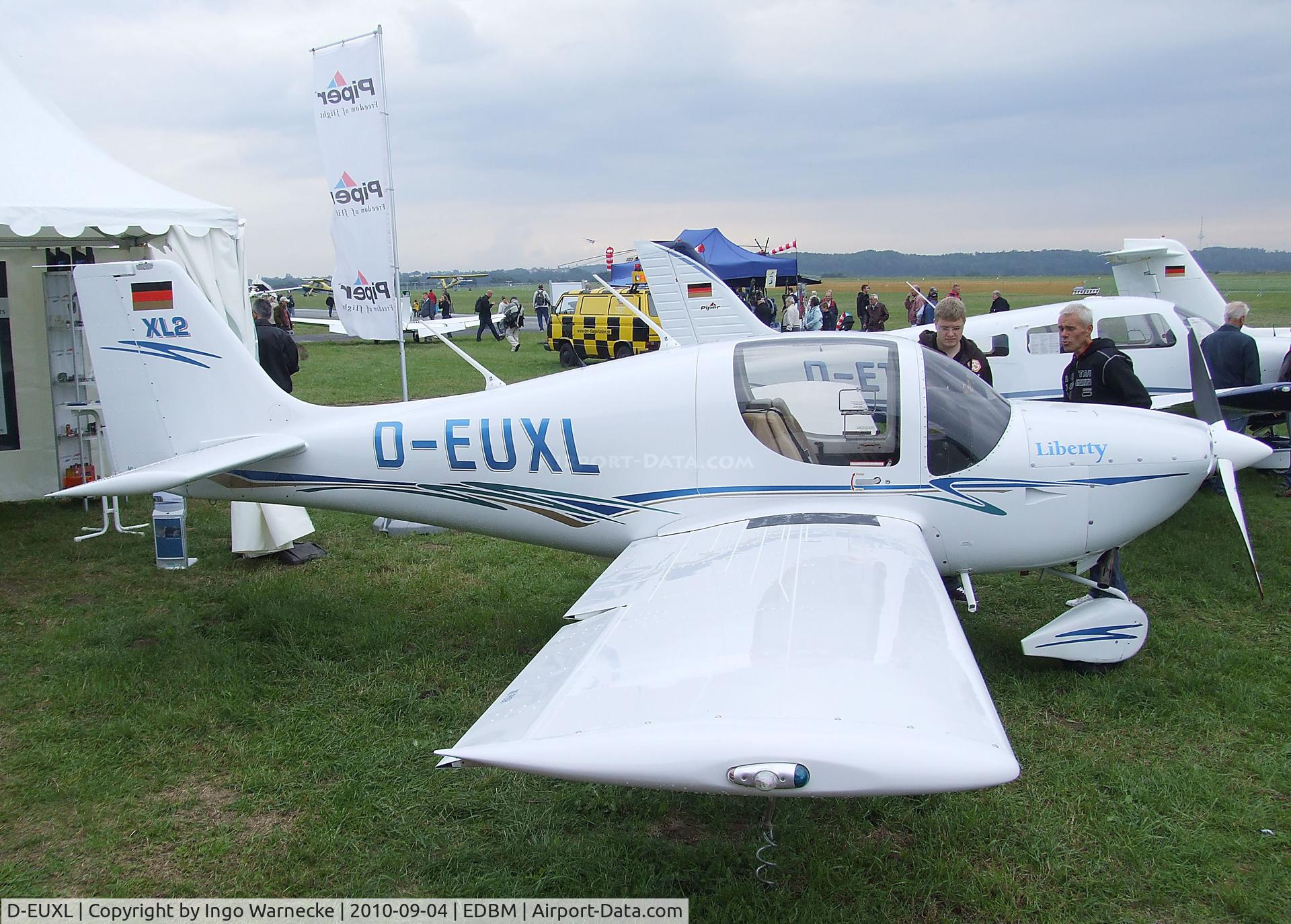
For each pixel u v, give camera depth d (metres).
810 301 22.67
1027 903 2.64
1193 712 3.74
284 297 35.06
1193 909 2.62
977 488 3.88
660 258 10.23
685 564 3.43
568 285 30.70
